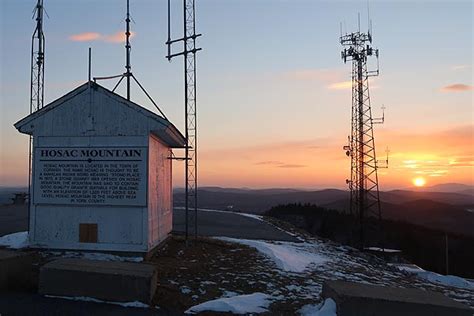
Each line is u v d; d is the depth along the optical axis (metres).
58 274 7.83
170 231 15.02
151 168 12.22
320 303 8.09
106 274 7.74
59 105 12.12
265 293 9.16
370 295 7.16
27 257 8.95
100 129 12.01
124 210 11.81
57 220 11.97
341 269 13.65
